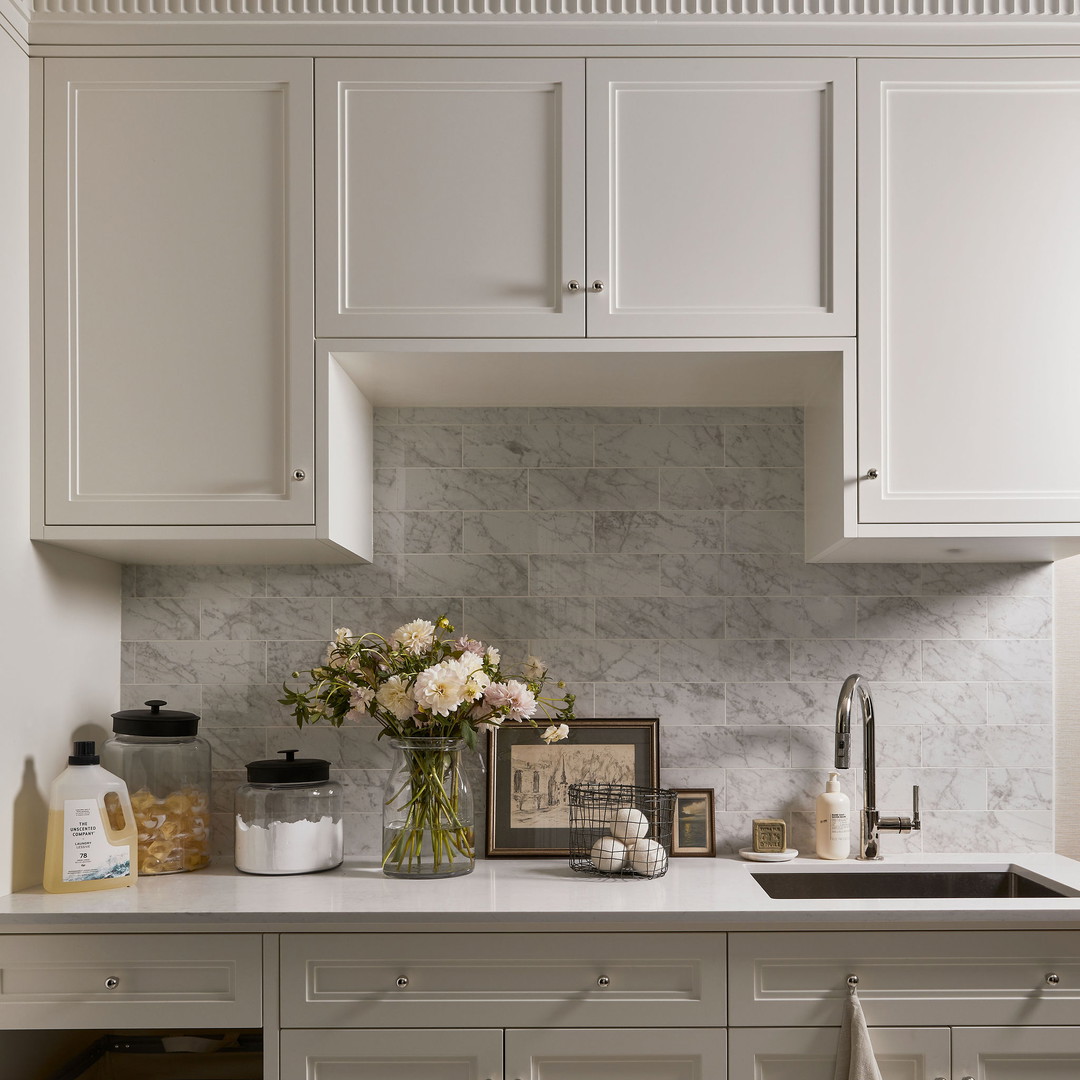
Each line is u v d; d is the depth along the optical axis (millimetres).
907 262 1904
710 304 1896
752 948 1713
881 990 1712
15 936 1706
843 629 2270
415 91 1912
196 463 1890
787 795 2246
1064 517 1878
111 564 2234
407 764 1980
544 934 1715
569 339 1885
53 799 1866
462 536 2285
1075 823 2264
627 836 1980
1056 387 1896
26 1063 1877
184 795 2057
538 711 2236
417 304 1892
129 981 1707
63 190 1914
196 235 1907
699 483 2291
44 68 1921
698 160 1908
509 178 1905
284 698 2256
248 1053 2059
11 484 1828
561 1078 1714
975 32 1921
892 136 1917
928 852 2230
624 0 1908
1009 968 1718
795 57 1916
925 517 1881
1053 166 1920
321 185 1900
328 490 1875
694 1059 1709
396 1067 1712
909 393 1893
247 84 1913
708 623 2271
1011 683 2262
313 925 1699
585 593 2275
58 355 1902
